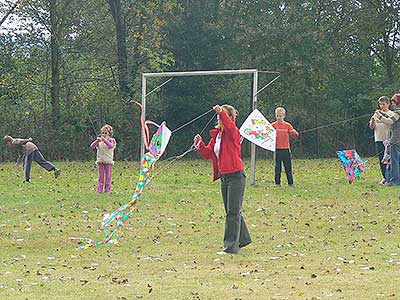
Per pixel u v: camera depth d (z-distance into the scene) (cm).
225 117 1081
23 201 1662
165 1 3556
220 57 3500
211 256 1071
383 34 3850
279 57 3547
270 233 1256
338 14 3878
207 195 1766
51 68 3475
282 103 3547
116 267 994
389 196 1722
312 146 3481
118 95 3362
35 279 919
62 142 3228
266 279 908
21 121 3206
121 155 3262
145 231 1277
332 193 1791
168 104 3362
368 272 940
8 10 3441
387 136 1941
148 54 3359
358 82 3612
